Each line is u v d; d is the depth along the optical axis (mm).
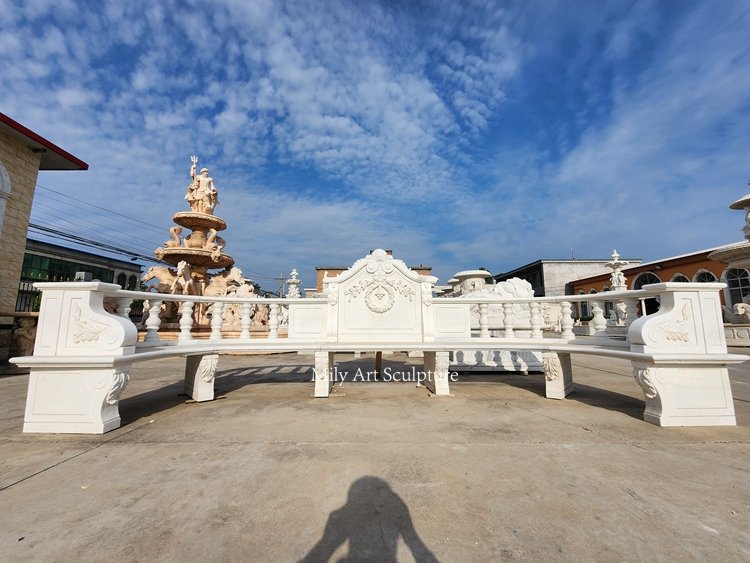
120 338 3506
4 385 6156
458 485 2320
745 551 1649
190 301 5125
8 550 1651
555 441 3156
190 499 2135
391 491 2240
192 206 15461
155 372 7641
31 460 2723
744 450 2920
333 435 3338
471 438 3242
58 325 3535
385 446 3035
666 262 23094
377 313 5438
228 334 12336
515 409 4340
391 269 5531
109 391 3410
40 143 10227
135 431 3465
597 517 1943
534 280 37625
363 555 1635
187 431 3463
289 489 2264
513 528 1845
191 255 14469
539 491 2238
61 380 3443
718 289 3811
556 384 4988
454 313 5648
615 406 4488
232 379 6797
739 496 2166
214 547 1687
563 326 5359
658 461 2697
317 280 26625
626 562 1578
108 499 2133
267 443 3113
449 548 1686
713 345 3715
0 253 9508
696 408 3629
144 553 1643
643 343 3729
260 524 1878
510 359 7605
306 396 5148
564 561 1590
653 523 1882
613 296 4660
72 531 1808
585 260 34938
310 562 1585
